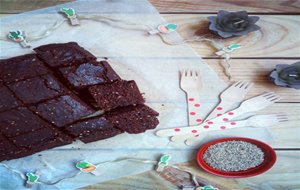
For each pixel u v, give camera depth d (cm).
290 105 59
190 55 66
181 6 74
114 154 54
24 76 60
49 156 54
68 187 51
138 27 71
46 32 70
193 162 53
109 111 57
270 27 71
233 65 64
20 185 51
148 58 66
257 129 56
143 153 54
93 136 55
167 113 58
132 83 61
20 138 55
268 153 53
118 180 52
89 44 68
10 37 69
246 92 61
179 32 70
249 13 73
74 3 75
